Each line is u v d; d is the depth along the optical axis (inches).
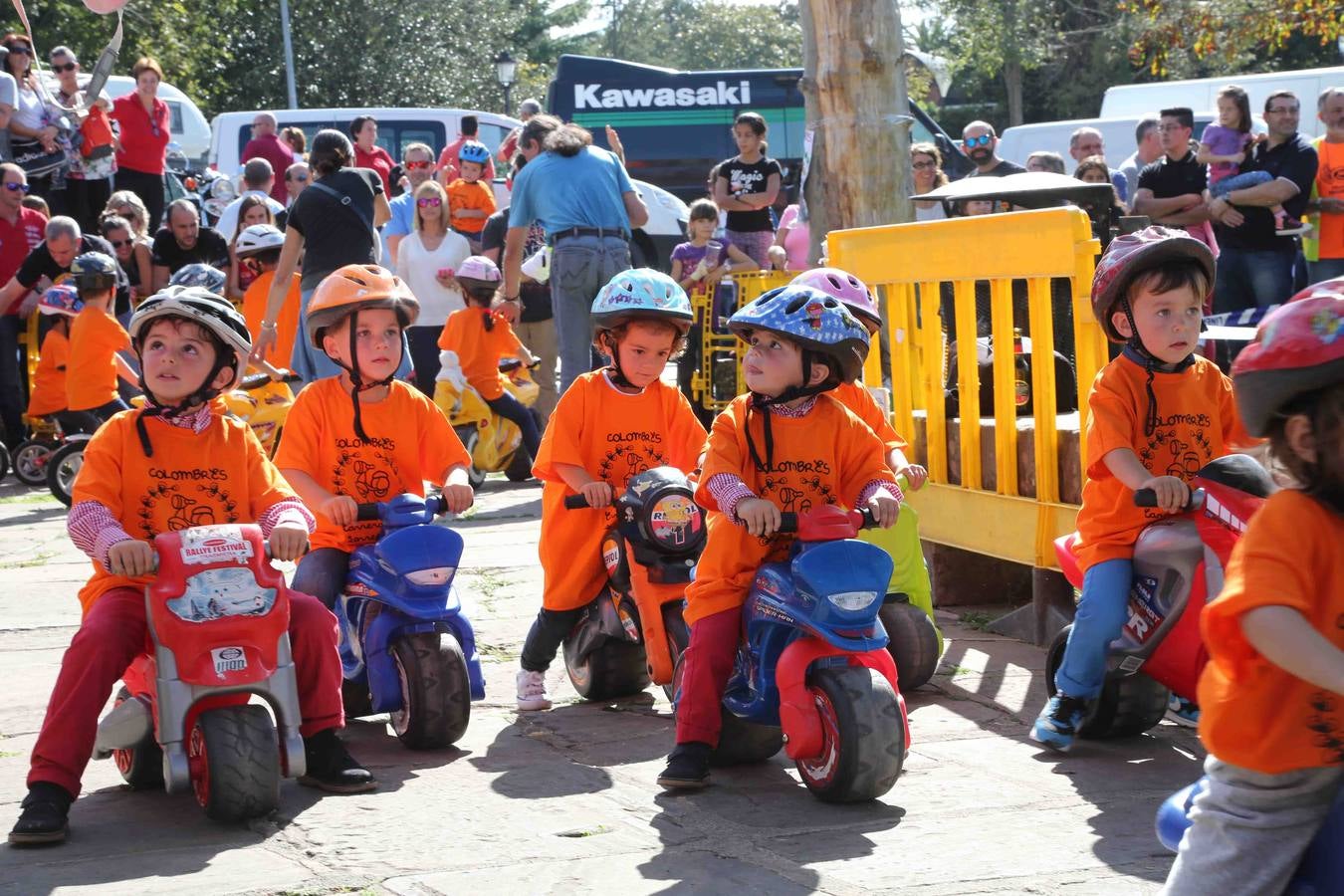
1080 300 215.9
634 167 889.5
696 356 490.0
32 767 156.4
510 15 2033.7
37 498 421.4
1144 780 169.5
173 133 844.6
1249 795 92.7
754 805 162.9
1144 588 172.6
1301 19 947.3
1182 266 170.6
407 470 195.8
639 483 187.0
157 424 167.8
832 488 169.0
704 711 167.6
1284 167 382.9
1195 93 698.8
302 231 344.8
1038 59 1867.6
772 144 888.9
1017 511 237.0
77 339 411.2
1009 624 241.0
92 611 161.3
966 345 247.3
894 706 158.4
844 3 383.2
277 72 1696.6
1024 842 148.7
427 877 142.3
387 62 1745.8
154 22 1391.5
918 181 466.9
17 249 474.3
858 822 156.0
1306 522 90.1
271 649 159.9
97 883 142.4
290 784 173.3
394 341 191.8
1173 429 174.9
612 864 144.9
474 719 203.0
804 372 165.3
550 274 366.9
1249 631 89.7
